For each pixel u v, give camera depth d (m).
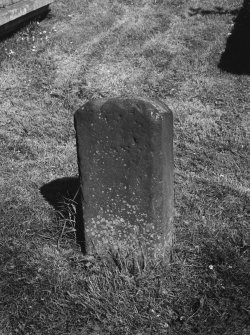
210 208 3.08
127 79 4.95
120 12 6.32
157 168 2.39
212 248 2.72
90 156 2.45
